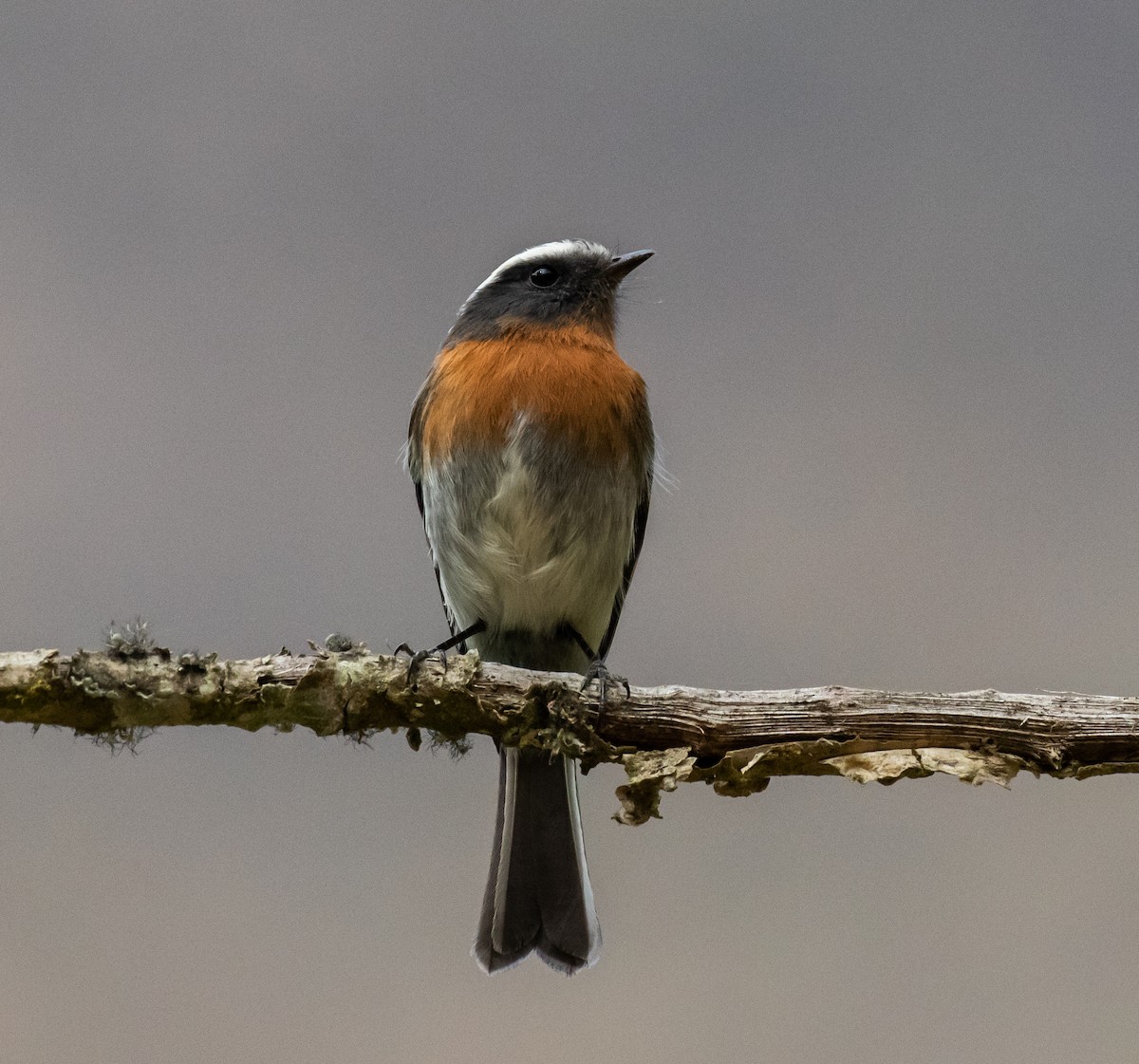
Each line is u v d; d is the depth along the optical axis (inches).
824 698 323.0
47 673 299.6
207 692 310.2
